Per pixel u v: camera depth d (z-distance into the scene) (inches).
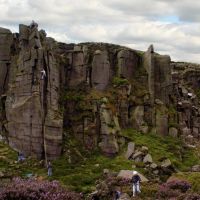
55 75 2162.9
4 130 2145.7
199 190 1448.1
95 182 1720.0
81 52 2338.8
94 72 2315.5
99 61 2324.1
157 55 2492.6
